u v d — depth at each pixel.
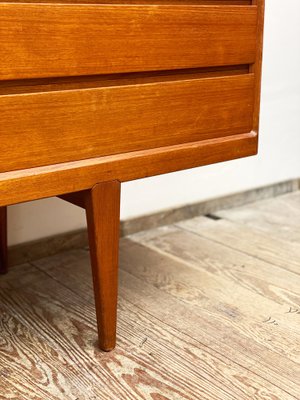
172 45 0.81
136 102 0.79
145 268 1.20
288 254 1.28
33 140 0.71
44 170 0.73
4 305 1.04
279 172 1.77
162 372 0.82
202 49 0.85
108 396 0.76
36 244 1.26
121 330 0.94
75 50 0.72
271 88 1.64
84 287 1.12
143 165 0.82
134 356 0.86
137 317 0.98
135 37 0.77
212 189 1.60
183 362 0.84
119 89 0.77
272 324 0.96
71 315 1.00
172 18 0.80
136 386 0.78
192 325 0.96
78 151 0.75
